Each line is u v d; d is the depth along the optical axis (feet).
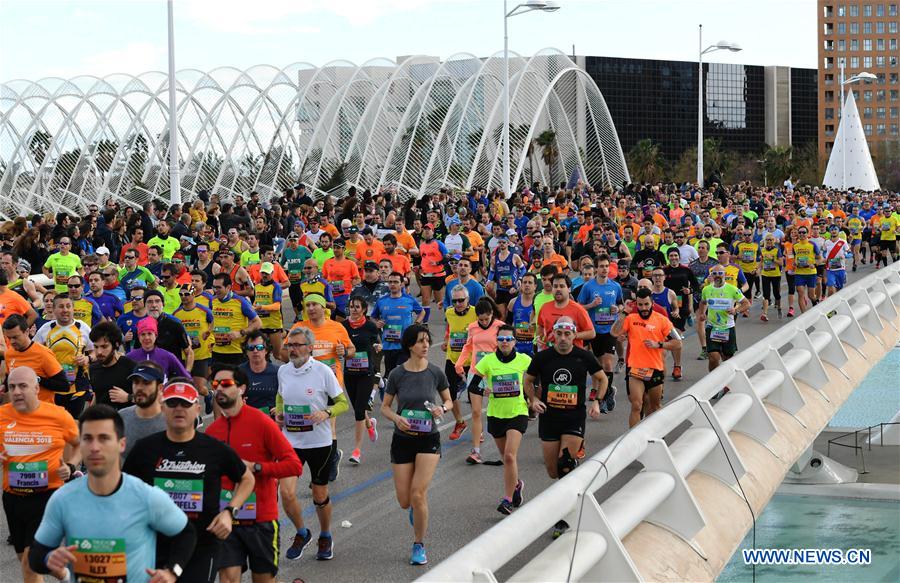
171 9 97.04
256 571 22.36
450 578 11.44
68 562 16.22
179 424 19.17
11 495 24.17
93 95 186.60
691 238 83.25
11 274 53.36
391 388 28.25
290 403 28.04
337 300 59.98
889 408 66.49
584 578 14.67
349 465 38.58
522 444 41.83
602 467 15.24
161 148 184.65
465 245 79.05
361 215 79.92
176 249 69.31
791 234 75.15
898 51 552.41
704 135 515.09
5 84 188.44
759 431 22.65
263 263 54.24
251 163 182.50
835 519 40.78
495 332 38.04
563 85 190.90
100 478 16.33
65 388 32.53
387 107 187.21
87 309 46.50
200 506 19.19
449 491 34.86
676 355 53.36
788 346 64.80
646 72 490.90
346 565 27.66
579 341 41.14
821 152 550.36
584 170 193.06
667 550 16.21
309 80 187.83
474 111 186.09
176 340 40.52
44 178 180.45
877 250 112.47
